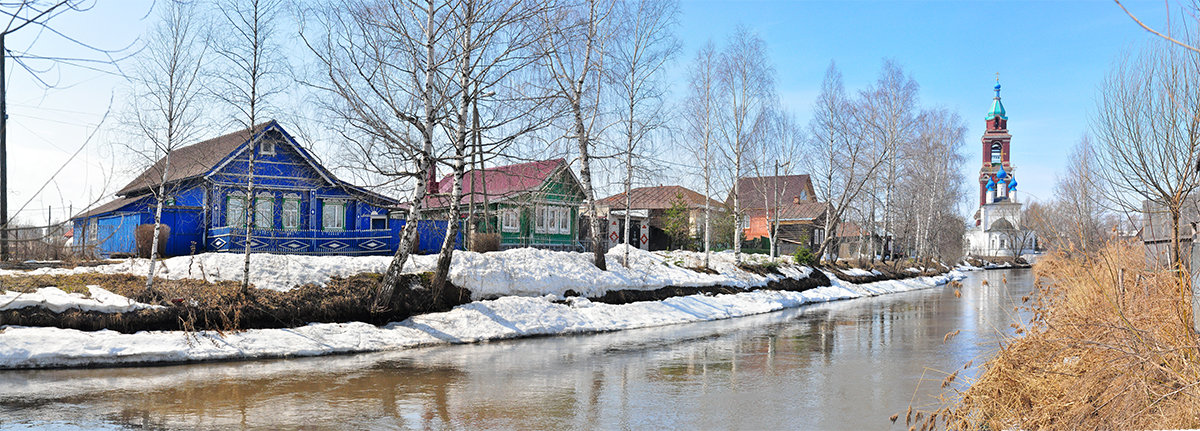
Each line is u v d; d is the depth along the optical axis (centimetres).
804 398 1155
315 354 1567
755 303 2836
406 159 1856
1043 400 844
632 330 2119
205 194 2598
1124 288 966
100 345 1401
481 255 2238
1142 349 772
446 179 4153
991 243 9538
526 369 1422
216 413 1028
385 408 1073
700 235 4981
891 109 4075
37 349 1345
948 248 6694
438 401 1125
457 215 1953
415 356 1578
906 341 1847
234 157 2667
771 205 6244
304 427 959
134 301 1539
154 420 984
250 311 1636
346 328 1723
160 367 1380
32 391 1144
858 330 2111
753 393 1194
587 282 2347
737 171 3406
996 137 10838
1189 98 877
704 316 2472
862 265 4747
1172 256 932
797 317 2528
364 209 3100
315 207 2933
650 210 5103
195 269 1805
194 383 1237
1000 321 2217
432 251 2956
